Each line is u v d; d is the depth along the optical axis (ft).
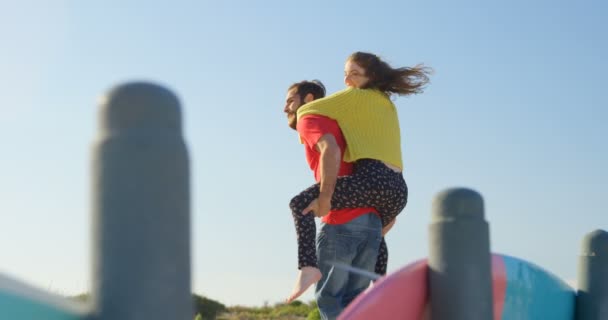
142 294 5.95
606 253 12.28
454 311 9.27
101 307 5.99
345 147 14.28
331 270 14.05
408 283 9.37
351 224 13.98
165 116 6.18
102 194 6.05
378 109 14.49
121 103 6.12
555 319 11.85
